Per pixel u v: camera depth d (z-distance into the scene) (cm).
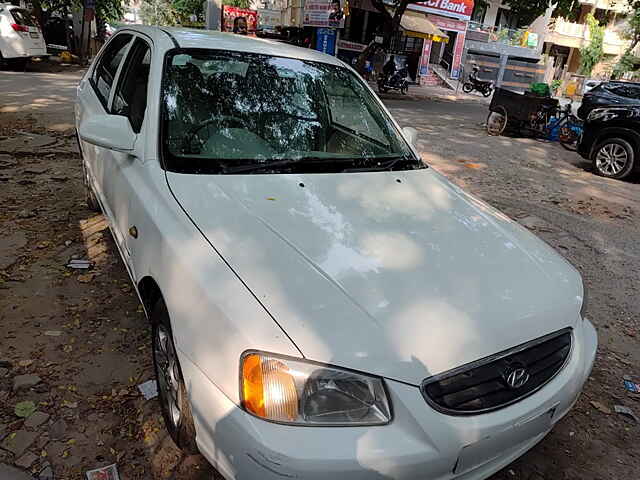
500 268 219
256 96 293
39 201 486
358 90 343
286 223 218
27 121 804
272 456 154
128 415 244
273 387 161
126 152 260
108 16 1930
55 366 271
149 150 253
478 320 186
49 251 391
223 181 242
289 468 154
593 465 249
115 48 392
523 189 745
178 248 201
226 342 169
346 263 198
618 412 288
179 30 328
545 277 224
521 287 210
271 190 243
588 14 3575
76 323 308
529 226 583
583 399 297
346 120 317
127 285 353
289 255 197
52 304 325
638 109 836
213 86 285
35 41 1444
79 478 209
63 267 370
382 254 209
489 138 1174
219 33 343
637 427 278
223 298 177
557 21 3431
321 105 312
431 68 2711
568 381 204
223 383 168
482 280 207
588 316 396
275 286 181
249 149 269
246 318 170
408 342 171
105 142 258
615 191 789
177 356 189
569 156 1046
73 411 243
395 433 163
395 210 249
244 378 163
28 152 638
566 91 3200
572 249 528
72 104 974
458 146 1027
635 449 262
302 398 161
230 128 273
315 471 154
